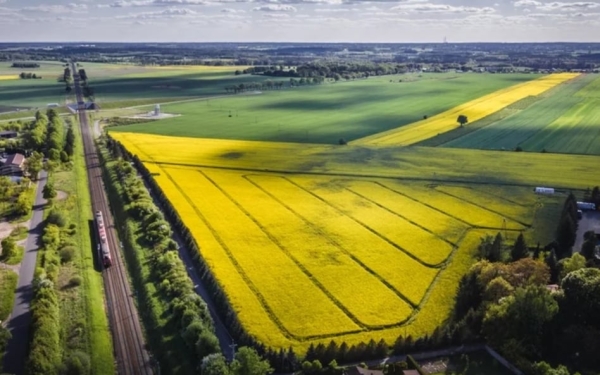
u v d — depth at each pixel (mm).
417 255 136375
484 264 118375
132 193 185375
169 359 100188
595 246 133500
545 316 96875
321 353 94938
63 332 107375
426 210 168375
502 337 97188
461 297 111250
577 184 194250
